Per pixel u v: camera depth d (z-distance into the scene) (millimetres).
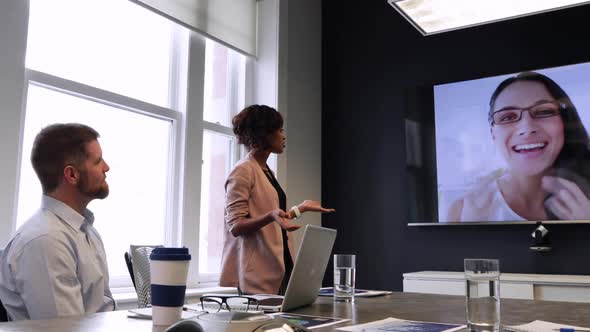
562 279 2836
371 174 4137
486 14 2150
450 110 3686
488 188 3480
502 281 2963
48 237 1280
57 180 1417
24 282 1238
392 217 3984
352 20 4434
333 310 1309
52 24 2693
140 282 1771
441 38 3971
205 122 3545
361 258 4078
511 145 3424
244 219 1833
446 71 3912
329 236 1441
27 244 1266
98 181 1469
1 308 1289
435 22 2250
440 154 3686
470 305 936
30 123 2531
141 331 901
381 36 4266
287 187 3924
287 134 3977
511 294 2926
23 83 2342
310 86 4332
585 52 3387
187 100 3334
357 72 4344
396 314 1221
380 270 3979
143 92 3189
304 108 4223
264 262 1876
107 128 2939
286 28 4074
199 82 3439
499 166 3457
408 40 4129
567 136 3248
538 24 3580
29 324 977
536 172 3324
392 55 4188
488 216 3463
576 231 3254
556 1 2021
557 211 3234
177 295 978
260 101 3975
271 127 2139
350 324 1056
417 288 3264
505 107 3473
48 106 2623
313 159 4277
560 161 3252
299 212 1710
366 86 4281
